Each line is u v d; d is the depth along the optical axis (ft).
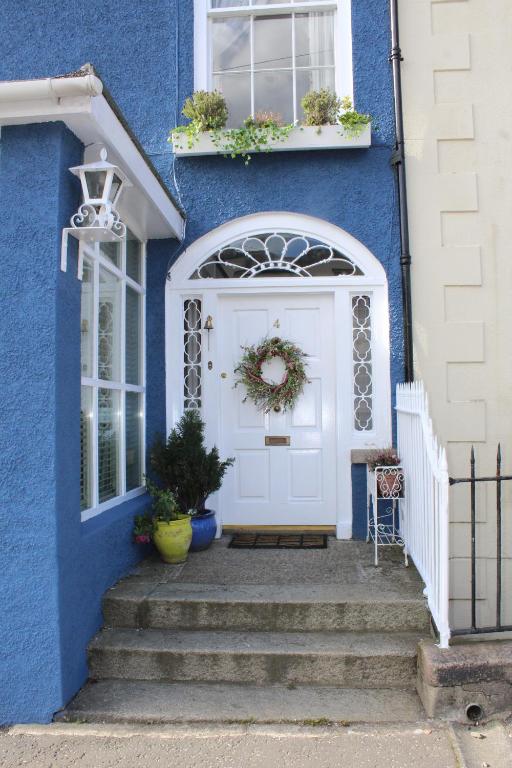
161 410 17.48
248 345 17.95
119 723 10.65
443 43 17.39
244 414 17.94
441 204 17.10
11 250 11.26
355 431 17.33
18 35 17.80
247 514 17.79
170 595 12.91
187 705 11.02
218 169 17.60
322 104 16.98
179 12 17.89
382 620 12.48
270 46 18.52
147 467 17.33
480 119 17.25
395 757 9.74
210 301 17.66
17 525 10.93
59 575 10.89
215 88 18.44
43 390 11.06
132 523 14.80
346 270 17.54
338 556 15.51
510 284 16.92
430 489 12.02
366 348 17.51
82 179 11.28
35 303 11.17
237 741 10.14
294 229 17.48
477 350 16.80
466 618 16.35
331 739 10.17
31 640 10.80
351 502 17.13
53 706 10.73
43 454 10.98
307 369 17.78
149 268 17.72
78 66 17.83
